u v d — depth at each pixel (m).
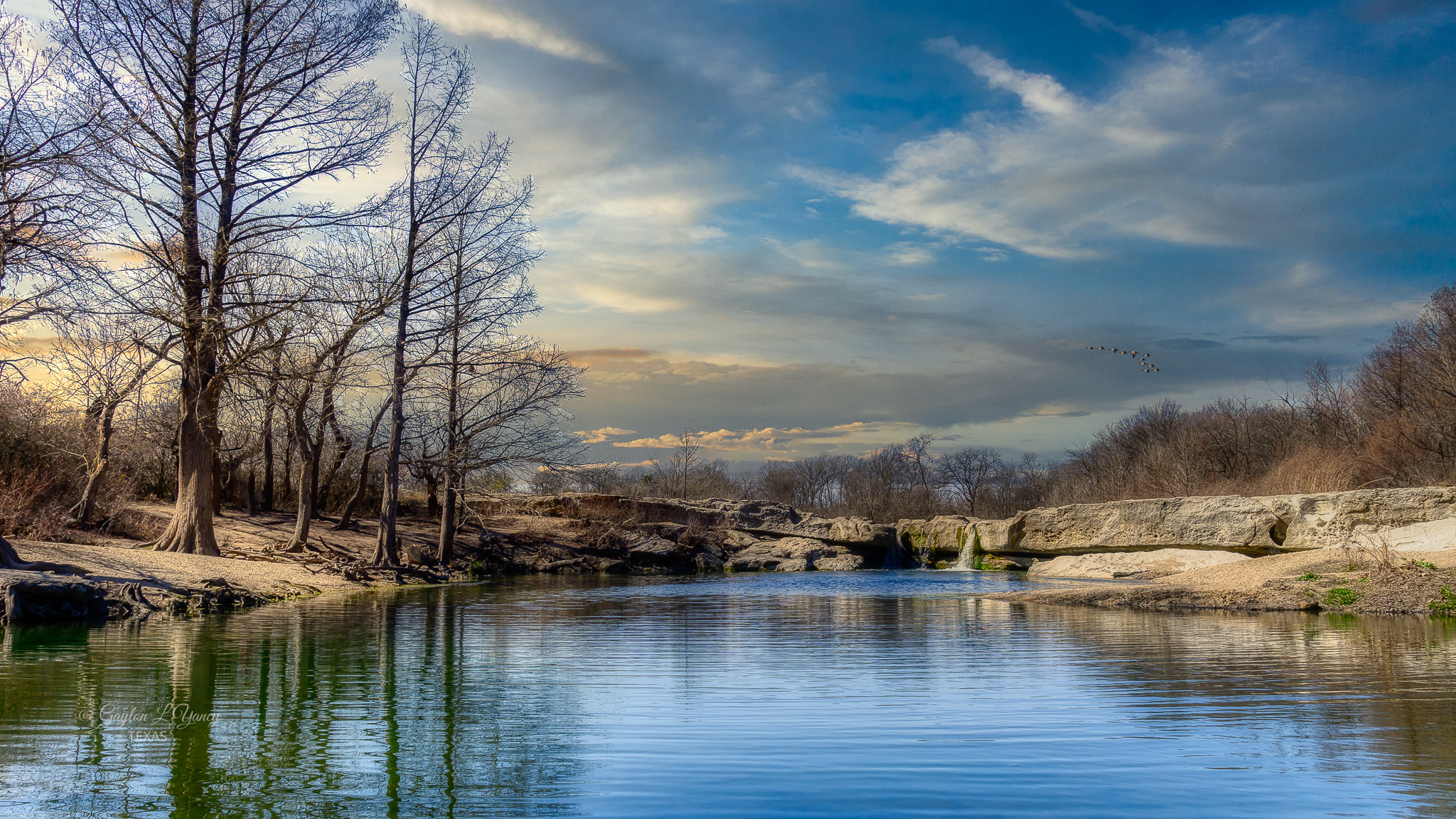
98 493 24.22
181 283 21.62
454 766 5.15
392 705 6.95
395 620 13.96
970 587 25.30
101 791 4.68
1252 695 7.22
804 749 5.55
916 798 4.53
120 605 13.98
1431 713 6.49
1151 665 8.90
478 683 7.93
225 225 22.45
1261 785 4.73
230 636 11.44
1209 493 37.72
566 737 5.89
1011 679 8.15
